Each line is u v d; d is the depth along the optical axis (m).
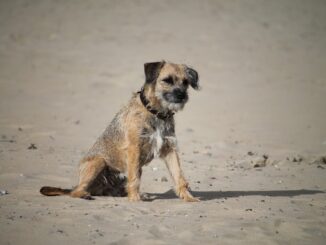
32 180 11.73
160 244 7.82
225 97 24.45
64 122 19.67
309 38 36.44
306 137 17.80
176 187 10.48
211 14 41.19
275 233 8.43
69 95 24.61
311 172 13.24
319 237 8.30
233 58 31.72
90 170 10.70
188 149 16.03
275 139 17.55
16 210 9.27
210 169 13.45
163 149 10.58
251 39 35.75
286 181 12.33
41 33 36.16
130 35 35.94
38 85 26.23
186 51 32.72
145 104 10.38
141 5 43.03
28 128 18.42
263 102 23.53
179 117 21.05
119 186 11.10
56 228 8.38
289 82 27.20
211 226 8.60
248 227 8.59
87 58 31.34
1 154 14.10
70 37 35.50
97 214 9.11
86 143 16.42
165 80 10.48
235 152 15.66
